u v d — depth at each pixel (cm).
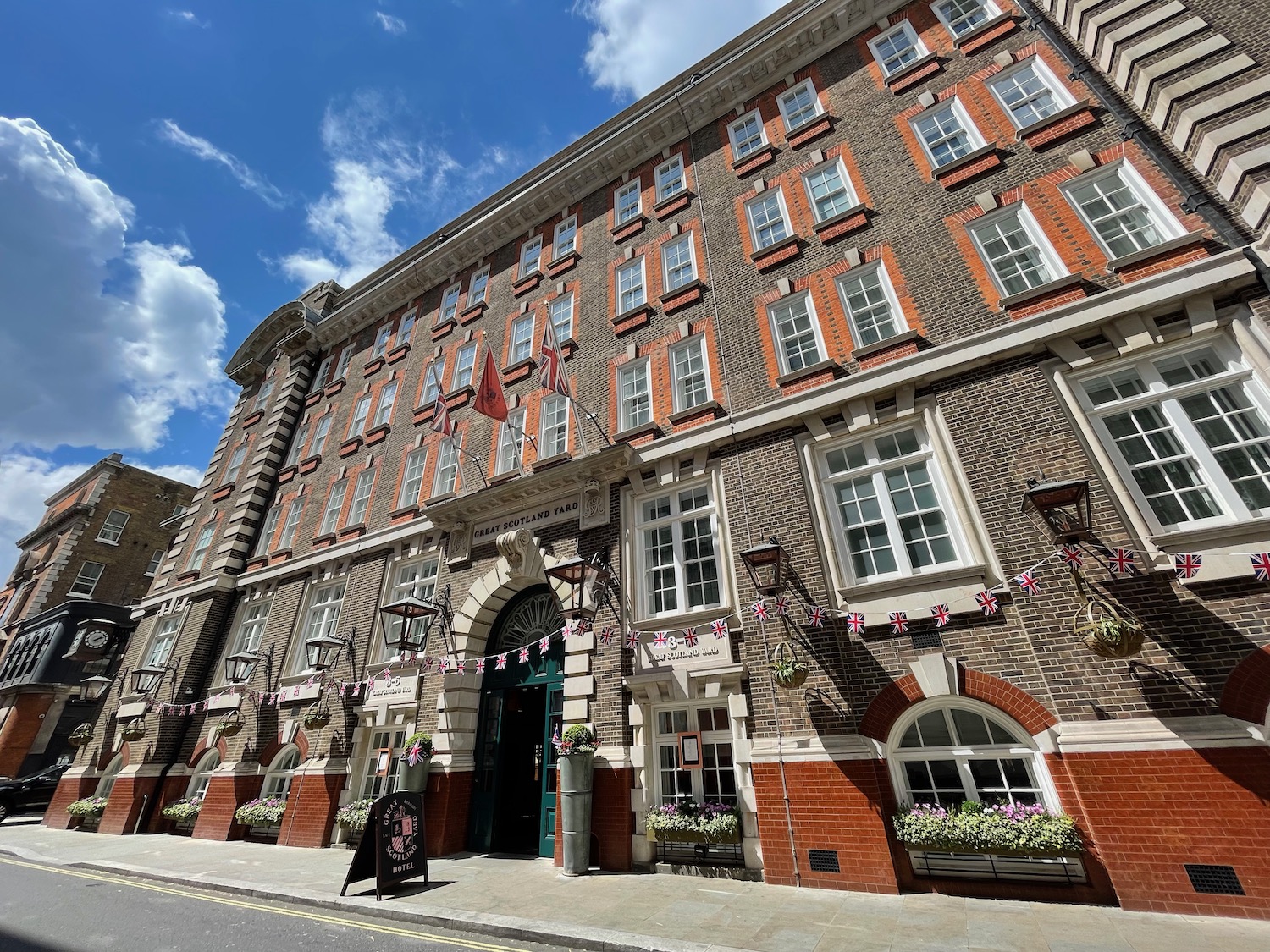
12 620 3366
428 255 2127
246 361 2694
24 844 1363
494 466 1495
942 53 1295
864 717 786
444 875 875
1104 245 915
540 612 1243
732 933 564
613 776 939
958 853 677
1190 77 848
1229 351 756
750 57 1565
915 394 947
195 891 864
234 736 1531
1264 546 647
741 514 1016
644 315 1412
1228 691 611
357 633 1459
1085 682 679
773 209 1370
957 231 1057
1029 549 767
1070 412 812
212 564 2000
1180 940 489
